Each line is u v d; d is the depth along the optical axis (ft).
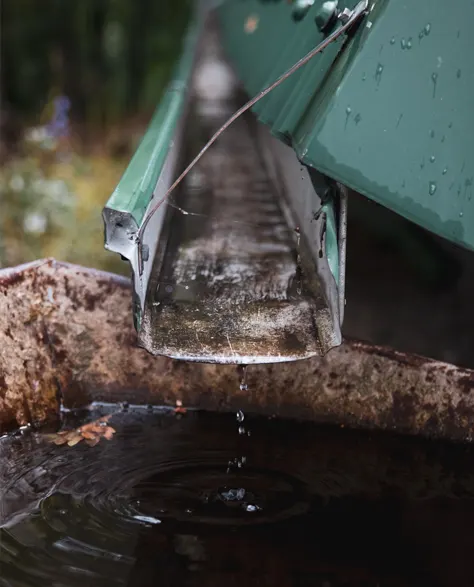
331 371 2.52
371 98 2.10
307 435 2.52
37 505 2.22
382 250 4.94
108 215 2.08
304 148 2.09
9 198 4.01
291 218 2.91
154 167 2.33
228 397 2.60
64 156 4.83
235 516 2.20
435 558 2.10
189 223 2.97
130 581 2.01
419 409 2.47
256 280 2.54
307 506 2.24
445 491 2.31
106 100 7.14
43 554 2.07
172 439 2.49
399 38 2.09
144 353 2.59
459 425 2.45
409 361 2.46
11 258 3.61
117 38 7.25
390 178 2.12
